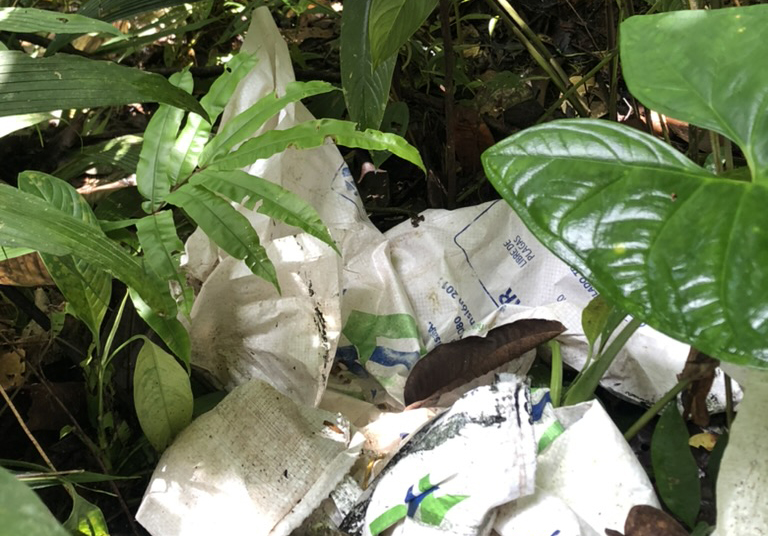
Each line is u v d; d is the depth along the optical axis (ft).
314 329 3.03
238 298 3.04
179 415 2.73
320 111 4.07
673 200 1.44
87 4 3.23
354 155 4.28
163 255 2.40
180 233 3.54
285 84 3.25
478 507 2.33
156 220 2.46
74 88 1.95
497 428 2.43
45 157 3.67
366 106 3.14
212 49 4.64
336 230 3.40
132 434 3.09
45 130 3.90
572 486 2.52
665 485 2.70
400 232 3.56
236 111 3.19
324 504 2.69
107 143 3.64
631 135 1.57
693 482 2.68
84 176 3.91
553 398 2.87
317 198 3.46
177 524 2.55
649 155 1.52
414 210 4.17
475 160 4.30
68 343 3.02
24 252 2.40
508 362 3.02
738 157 3.70
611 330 2.69
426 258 3.48
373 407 3.15
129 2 3.27
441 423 2.58
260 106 2.71
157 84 2.02
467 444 2.43
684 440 2.74
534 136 1.61
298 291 3.03
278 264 3.01
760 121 1.46
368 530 2.49
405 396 2.95
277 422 2.73
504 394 2.50
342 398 3.17
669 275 1.37
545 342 2.90
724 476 2.04
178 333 2.47
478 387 2.71
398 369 3.24
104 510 2.87
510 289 3.52
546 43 5.07
